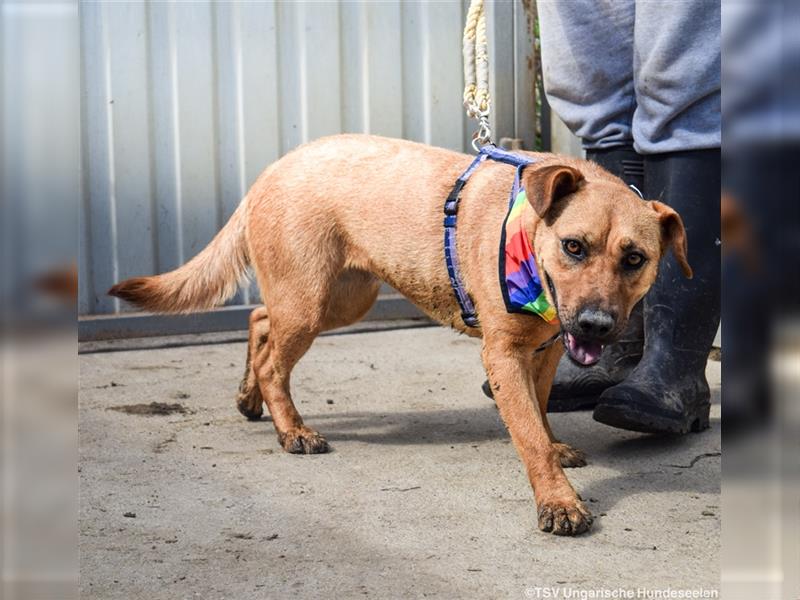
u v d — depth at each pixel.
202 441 3.83
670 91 3.71
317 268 3.68
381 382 4.77
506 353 3.14
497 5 6.12
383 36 5.96
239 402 4.10
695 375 3.81
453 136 6.20
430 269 3.47
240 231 3.97
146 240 5.66
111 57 5.48
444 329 5.95
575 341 2.84
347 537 2.84
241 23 5.69
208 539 2.82
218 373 4.94
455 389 4.65
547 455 3.00
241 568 2.61
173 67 5.60
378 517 3.00
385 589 2.47
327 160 3.71
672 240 2.97
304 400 4.45
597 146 4.22
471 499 3.17
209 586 2.49
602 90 4.12
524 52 6.22
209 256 3.96
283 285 3.72
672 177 3.84
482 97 3.69
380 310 6.00
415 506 3.10
